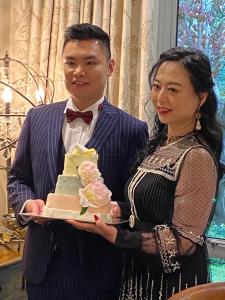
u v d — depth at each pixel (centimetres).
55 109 195
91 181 166
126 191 172
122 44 263
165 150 163
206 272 160
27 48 294
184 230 149
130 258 168
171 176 154
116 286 184
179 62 154
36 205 175
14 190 193
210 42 270
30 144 194
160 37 277
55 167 183
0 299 238
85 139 188
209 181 150
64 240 179
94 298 180
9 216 261
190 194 149
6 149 279
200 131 161
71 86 186
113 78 269
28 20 293
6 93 271
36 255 183
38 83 287
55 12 282
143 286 161
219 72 267
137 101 268
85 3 272
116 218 170
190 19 275
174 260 152
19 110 292
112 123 188
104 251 182
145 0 258
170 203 154
